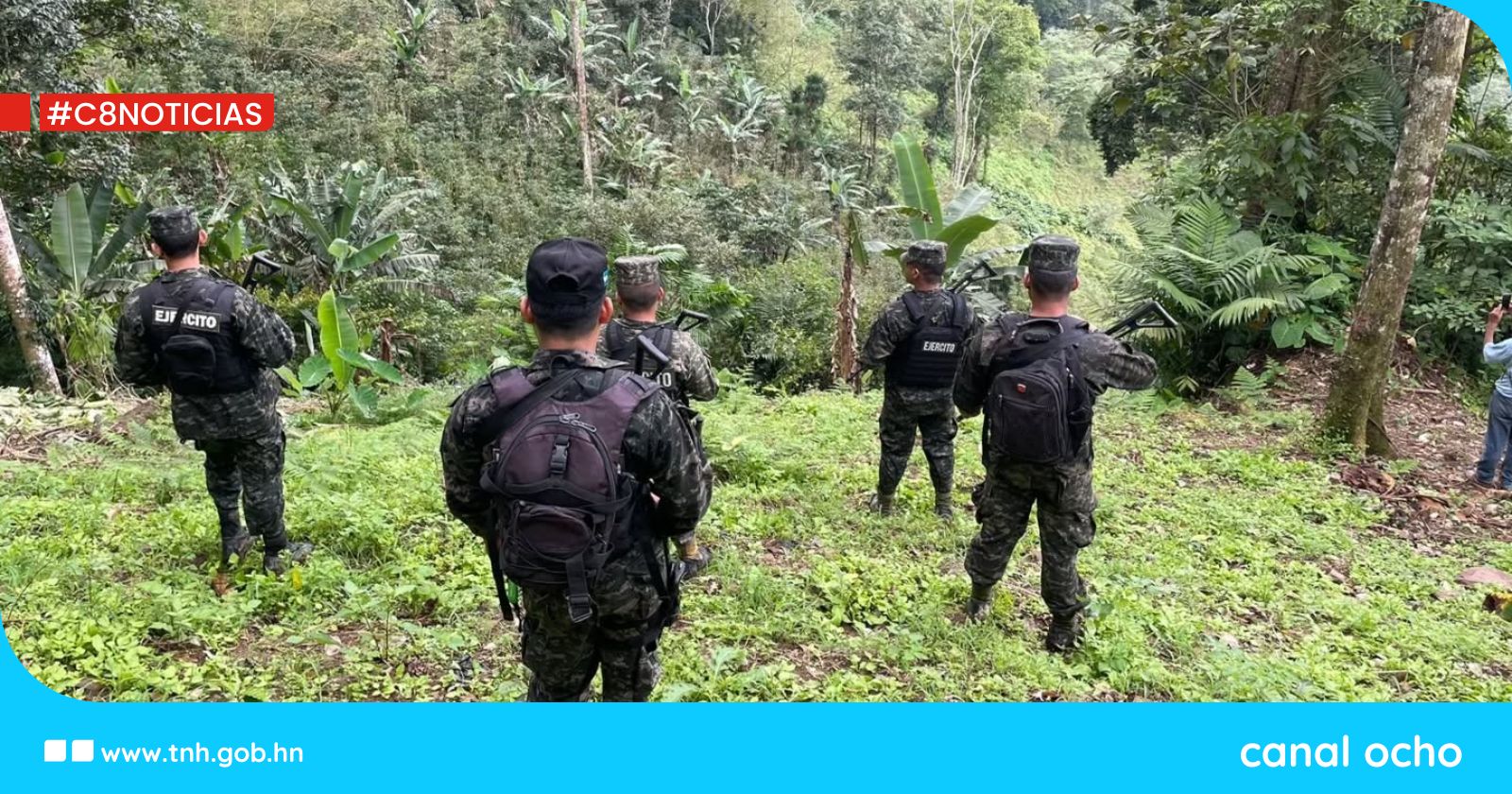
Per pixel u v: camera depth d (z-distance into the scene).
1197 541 5.63
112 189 11.91
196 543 4.55
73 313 10.43
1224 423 8.47
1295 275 9.97
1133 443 7.70
